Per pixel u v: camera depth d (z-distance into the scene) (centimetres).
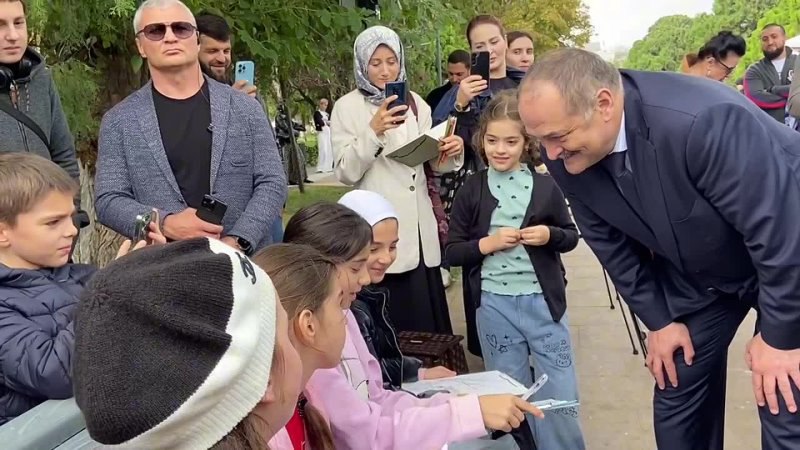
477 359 424
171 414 80
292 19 459
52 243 192
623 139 202
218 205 253
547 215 292
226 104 277
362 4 523
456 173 375
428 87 792
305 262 151
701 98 193
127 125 270
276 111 792
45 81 287
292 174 1242
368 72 340
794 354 198
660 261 240
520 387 225
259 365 87
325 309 150
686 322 239
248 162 279
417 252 331
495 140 293
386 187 331
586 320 493
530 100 194
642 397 369
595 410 358
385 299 246
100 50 415
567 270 632
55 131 293
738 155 186
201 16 353
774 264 189
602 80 192
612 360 419
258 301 91
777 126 198
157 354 81
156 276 85
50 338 180
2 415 179
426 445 180
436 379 245
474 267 308
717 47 677
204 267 88
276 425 98
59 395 173
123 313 83
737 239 208
